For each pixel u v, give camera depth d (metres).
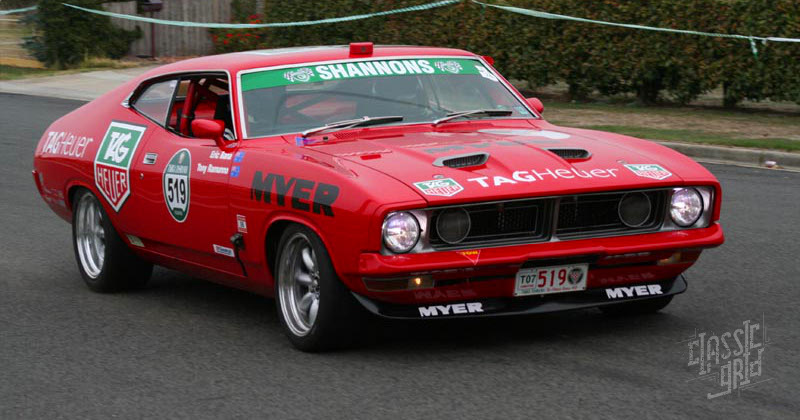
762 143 15.94
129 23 32.75
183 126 8.11
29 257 10.34
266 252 6.99
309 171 6.53
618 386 5.88
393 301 6.24
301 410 5.66
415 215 6.05
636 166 6.70
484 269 6.16
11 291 8.95
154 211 8.02
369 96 7.69
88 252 9.05
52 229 11.70
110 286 8.80
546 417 5.40
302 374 6.31
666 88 21.86
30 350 7.09
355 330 6.55
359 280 6.16
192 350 6.98
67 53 31.20
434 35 24.47
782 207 11.92
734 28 20.02
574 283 6.49
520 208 6.31
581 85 22.50
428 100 7.84
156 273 9.71
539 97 23.94
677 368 6.20
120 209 8.41
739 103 21.94
